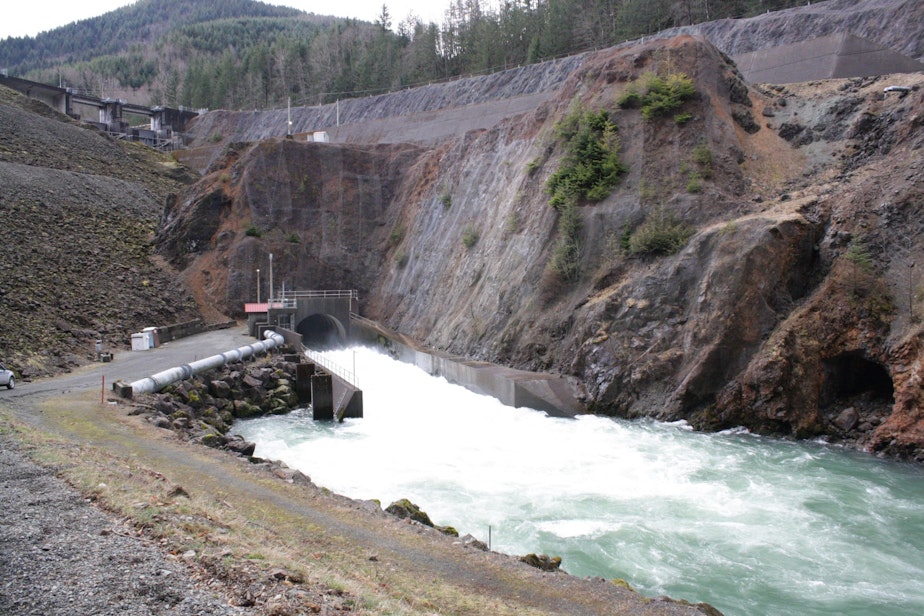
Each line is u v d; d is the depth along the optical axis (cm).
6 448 1808
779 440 3062
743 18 7888
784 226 3447
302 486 1878
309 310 6094
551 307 4169
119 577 1019
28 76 19412
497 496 2350
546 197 4662
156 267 6444
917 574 1781
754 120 4641
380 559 1398
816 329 3177
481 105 8875
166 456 2052
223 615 931
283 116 11906
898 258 3173
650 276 3759
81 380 3434
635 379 3519
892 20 6125
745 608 1608
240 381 3872
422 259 6266
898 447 2769
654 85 4509
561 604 1288
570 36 10125
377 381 4400
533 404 3594
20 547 1107
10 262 5131
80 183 7306
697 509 2220
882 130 4066
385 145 7819
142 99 19438
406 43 14575
